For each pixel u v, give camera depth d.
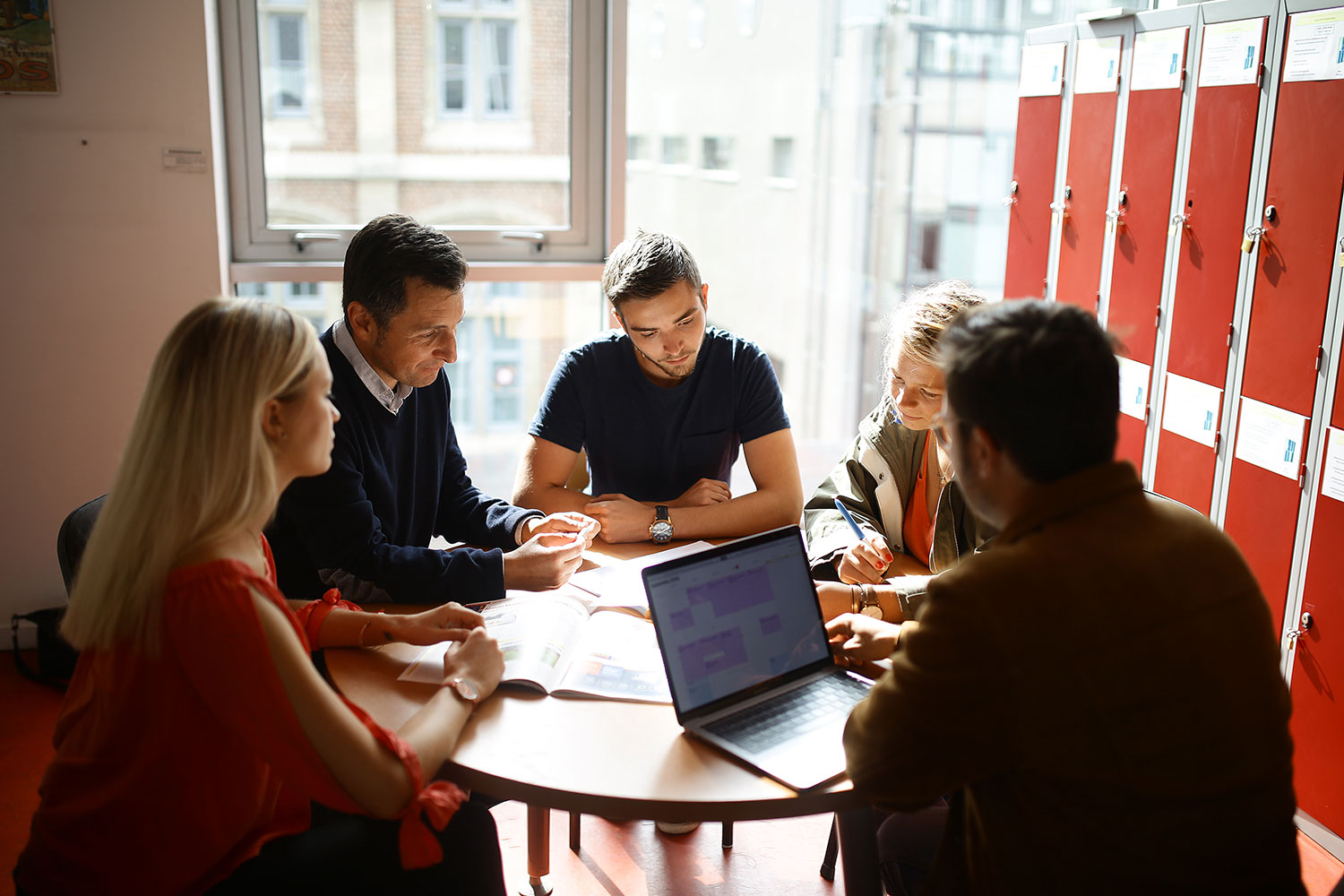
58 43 2.54
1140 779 0.89
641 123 3.04
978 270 6.53
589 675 1.38
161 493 1.09
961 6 6.15
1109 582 0.90
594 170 3.09
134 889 1.13
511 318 3.23
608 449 2.09
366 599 1.66
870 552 1.67
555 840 2.13
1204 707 0.89
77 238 2.66
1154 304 2.31
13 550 2.82
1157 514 0.96
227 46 2.76
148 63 2.60
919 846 1.33
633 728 1.27
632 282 1.85
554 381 2.07
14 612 2.85
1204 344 2.18
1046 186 2.65
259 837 1.23
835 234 7.08
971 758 0.97
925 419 1.66
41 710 2.59
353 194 2.95
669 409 2.06
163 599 1.08
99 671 1.13
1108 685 0.89
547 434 2.05
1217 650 0.90
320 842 1.24
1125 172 2.36
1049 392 0.93
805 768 1.17
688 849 2.10
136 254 2.71
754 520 1.98
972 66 6.22
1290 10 1.90
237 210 2.86
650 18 3.15
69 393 2.75
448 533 2.01
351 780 1.09
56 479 2.80
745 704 1.30
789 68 6.84
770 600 1.37
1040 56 2.64
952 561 1.71
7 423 2.73
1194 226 2.17
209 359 1.10
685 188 7.07
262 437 1.13
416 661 1.40
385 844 1.25
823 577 1.74
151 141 2.64
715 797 1.12
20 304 2.67
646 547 1.89
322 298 2.99
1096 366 0.94
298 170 2.89
